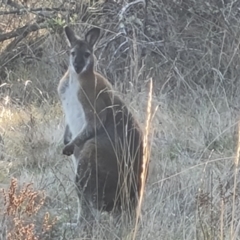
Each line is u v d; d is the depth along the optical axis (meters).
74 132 11.85
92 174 10.57
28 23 19.88
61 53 18.56
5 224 9.01
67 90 11.84
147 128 7.44
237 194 9.51
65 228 9.88
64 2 19.38
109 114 11.24
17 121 15.41
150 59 18.08
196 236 8.57
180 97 16.48
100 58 18.05
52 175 12.07
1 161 12.99
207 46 17.97
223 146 13.59
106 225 9.94
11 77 18.92
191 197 10.57
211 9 18.31
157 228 9.41
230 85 16.75
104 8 19.16
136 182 10.55
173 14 18.80
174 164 12.43
